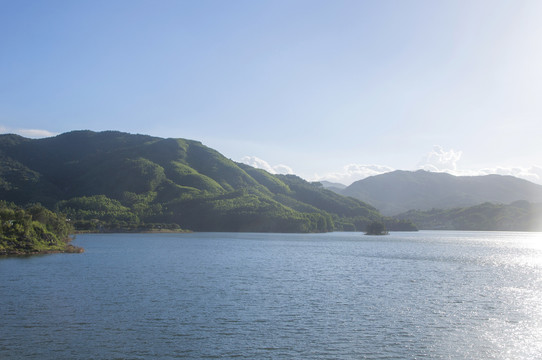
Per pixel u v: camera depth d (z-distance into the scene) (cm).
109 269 9344
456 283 7919
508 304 6000
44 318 4922
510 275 9188
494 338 4441
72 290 6625
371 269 10138
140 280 7775
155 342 4147
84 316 5028
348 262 11856
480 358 3903
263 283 7675
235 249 16688
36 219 15475
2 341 4103
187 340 4222
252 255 13850
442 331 4656
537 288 7388
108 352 3862
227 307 5612
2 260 10456
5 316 4978
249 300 6088
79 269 9188
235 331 4541
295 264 11131
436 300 6250
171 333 4434
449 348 4134
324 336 4422
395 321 5022
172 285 7262
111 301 5859
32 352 3831
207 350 3959
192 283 7519
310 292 6812
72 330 4478
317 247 18700
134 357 3759
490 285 7700
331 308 5650
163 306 5600
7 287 6781
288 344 4162
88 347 3981
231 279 8112
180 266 10225
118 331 4469
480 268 10600
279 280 8088
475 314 5394
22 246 12462
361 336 4444
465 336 4497
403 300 6228
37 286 6912
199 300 6022
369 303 5997
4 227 12581
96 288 6838
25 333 4353
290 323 4878
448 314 5384
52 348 3938
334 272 9450
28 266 9400
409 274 9212
